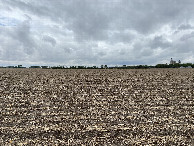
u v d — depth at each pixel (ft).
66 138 31.89
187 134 33.55
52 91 51.78
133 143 30.89
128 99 47.62
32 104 43.47
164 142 31.35
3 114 38.45
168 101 46.65
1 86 53.62
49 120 37.11
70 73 75.77
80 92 51.72
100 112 40.75
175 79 65.72
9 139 31.14
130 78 66.85
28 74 70.85
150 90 54.08
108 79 65.10
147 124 36.42
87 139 31.73
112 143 30.81
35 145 29.94
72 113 40.01
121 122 37.01
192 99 47.75
